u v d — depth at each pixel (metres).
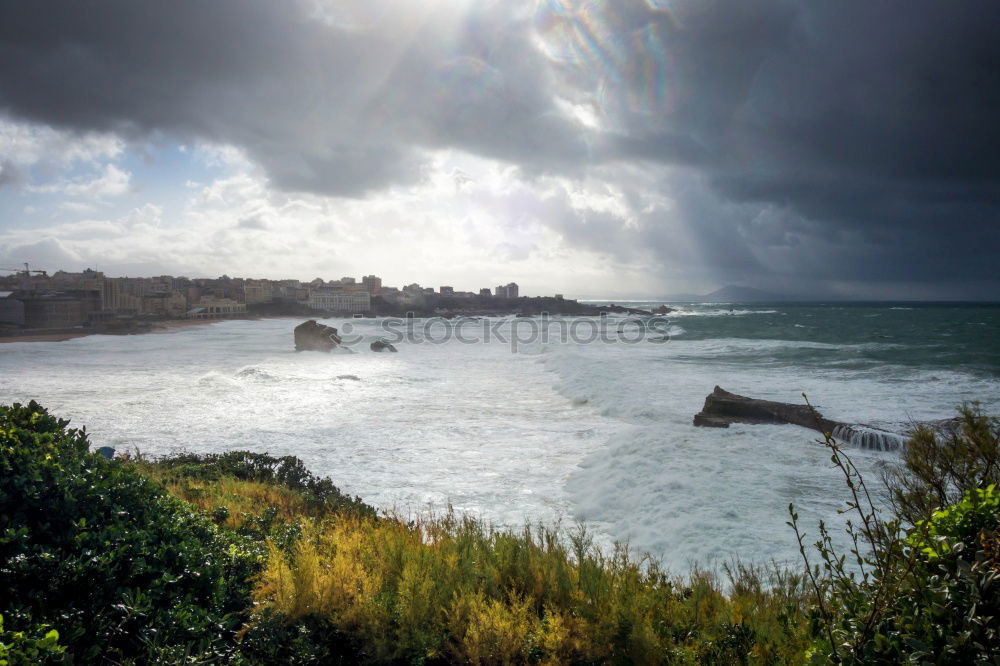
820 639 2.62
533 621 4.03
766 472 12.79
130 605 3.38
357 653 3.85
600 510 11.21
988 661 1.92
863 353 41.16
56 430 4.76
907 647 2.24
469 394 26.77
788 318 108.81
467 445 16.59
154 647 3.17
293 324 151.25
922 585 2.30
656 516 10.54
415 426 19.34
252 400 25.16
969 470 4.12
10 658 2.51
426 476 13.57
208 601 3.93
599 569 4.94
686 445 14.90
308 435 18.09
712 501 11.01
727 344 51.44
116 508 4.12
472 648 3.70
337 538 5.07
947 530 2.33
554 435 17.78
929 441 4.51
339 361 44.50
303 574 4.18
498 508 11.41
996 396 22.05
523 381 31.39
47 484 3.89
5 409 4.67
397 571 4.60
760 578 7.86
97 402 24.97
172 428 19.30
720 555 8.87
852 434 15.33
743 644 3.82
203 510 6.57
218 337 87.75
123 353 56.00
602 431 18.25
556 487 12.74
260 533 5.98
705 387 25.34
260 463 11.20
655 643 3.75
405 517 10.67
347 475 13.69
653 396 23.22
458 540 5.41
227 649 3.59
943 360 35.69
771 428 17.02
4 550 3.40
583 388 26.03
